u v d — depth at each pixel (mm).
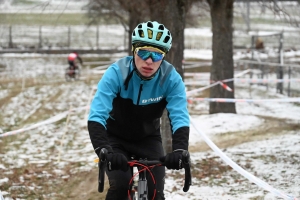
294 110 17062
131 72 4066
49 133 13375
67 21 50406
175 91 4180
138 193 3797
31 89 24797
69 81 28984
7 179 8438
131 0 13508
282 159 9328
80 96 22078
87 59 40156
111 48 44031
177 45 9664
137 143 4402
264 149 10406
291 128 13312
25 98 21344
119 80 4086
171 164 3662
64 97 21734
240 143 11477
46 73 33406
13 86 26188
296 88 21281
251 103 19156
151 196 4000
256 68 28578
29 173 8977
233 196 7137
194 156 9859
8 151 10984
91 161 9922
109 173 4016
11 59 38562
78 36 46938
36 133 13336
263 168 8734
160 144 4465
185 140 3928
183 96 4184
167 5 9609
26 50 41531
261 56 32750
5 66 35969
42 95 22469
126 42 46344
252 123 13992
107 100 4000
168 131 9578
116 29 51250
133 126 4289
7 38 44125
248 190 7449
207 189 7574
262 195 7102
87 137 12750
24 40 44188
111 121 4320
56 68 35812
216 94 15742
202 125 13734
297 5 15367
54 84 27328
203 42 45344
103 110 3943
